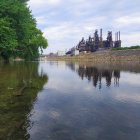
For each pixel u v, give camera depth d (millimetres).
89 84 24812
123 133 9836
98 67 60312
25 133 9625
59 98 16859
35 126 10477
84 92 19672
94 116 12258
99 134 9711
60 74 37812
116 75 35312
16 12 50875
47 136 9391
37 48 89438
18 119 11391
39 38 89188
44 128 10273
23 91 19141
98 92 19734
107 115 12469
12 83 23406
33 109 13375
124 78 30875
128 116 12297
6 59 69062
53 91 19828
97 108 14008
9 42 47719
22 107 13742
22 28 56625
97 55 137750
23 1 64188
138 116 12305
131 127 10578
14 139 9008
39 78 29906
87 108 13977
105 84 24906
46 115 12258
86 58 154250
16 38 54062
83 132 9898
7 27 46375
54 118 11758
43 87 21922
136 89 21375
